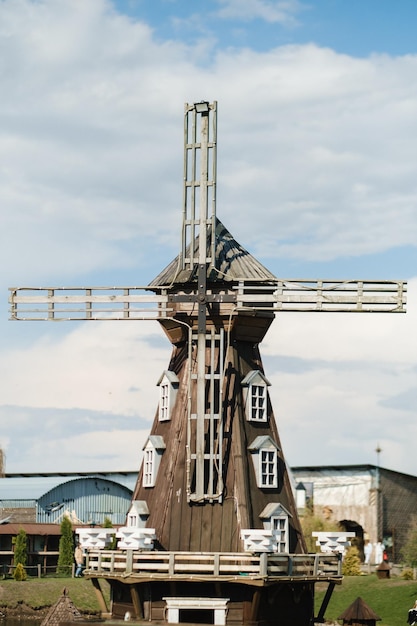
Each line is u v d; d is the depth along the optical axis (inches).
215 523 1889.8
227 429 1947.6
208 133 2015.3
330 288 1991.9
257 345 2042.3
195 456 1915.6
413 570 2994.6
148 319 1995.6
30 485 3956.7
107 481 4092.0
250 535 1812.3
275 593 1877.5
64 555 3444.9
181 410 1978.3
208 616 1925.4
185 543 1886.1
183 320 1993.1
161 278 2052.2
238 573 1839.3
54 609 2210.9
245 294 1969.7
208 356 1971.0
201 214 1991.9
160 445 1985.7
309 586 1979.6
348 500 4210.1
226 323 1984.5
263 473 1945.1
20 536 3459.6
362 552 4156.0
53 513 3907.5
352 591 2888.8
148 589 1862.7
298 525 1974.7
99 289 2018.9
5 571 3366.1
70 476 4249.5
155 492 1953.7
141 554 1856.5
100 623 1740.9
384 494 4188.0
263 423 1991.9
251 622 1841.8
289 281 1987.0
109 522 3710.6
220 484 1899.6
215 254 2012.8
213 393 1932.8
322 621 1996.8
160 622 1749.5
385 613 2662.4
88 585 3127.5
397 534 4188.0
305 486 4279.0
